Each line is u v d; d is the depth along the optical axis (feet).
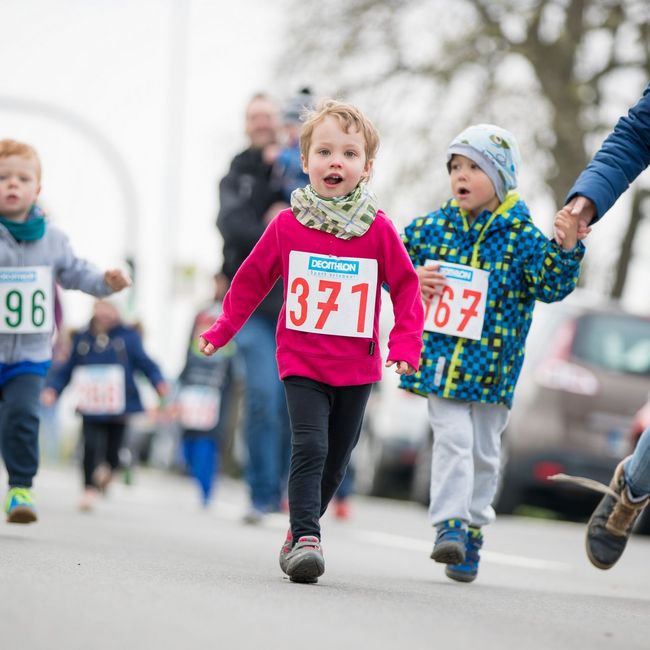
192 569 50.24
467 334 54.34
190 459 112.98
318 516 48.42
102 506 102.01
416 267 56.44
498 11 198.39
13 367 59.26
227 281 90.84
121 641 31.63
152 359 99.55
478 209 55.88
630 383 106.83
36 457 58.70
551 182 196.44
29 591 38.83
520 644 35.83
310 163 50.34
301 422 48.88
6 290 59.00
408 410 133.69
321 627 35.88
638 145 51.57
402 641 34.58
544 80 196.34
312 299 49.78
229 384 113.60
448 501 53.06
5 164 59.31
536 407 107.14
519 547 84.43
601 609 47.44
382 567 62.23
